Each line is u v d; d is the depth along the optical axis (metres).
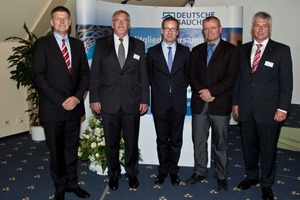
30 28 4.45
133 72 2.86
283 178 3.33
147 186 3.11
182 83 3.01
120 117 2.93
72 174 2.83
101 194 2.94
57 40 2.57
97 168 3.41
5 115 4.60
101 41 2.89
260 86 2.71
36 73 2.50
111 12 3.95
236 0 6.64
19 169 3.55
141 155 3.64
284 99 2.64
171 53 2.98
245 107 2.80
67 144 2.74
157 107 3.00
